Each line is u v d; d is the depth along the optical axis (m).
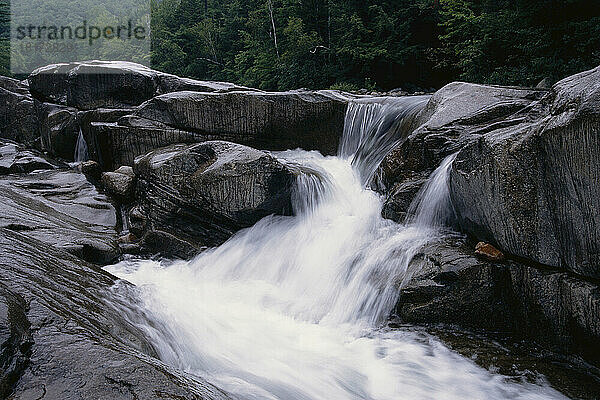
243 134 11.07
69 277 4.60
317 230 7.90
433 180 7.04
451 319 5.59
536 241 5.06
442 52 24.83
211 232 8.28
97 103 13.61
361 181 9.85
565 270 4.88
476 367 4.83
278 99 11.23
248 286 7.17
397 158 8.12
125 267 7.56
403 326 5.70
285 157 11.18
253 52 37.09
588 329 4.62
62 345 3.07
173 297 5.62
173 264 7.92
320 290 6.75
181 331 4.73
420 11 27.20
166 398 2.73
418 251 6.20
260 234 8.12
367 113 11.16
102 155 10.68
